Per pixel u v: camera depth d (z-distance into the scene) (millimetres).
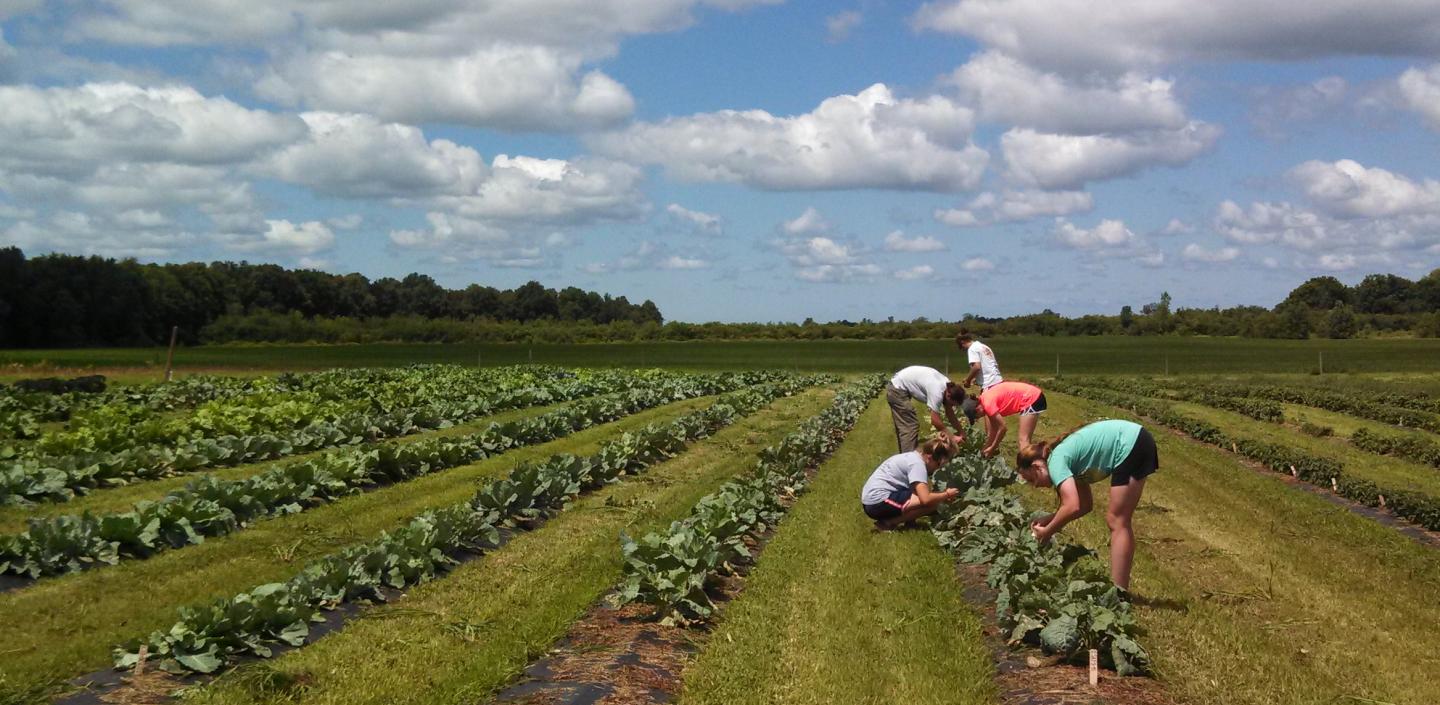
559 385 35688
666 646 8148
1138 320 129500
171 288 106125
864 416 30344
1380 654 8336
